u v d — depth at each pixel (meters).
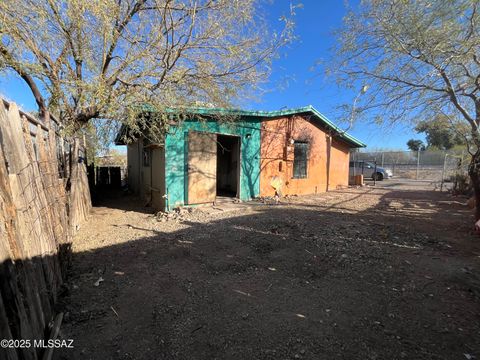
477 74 3.97
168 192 7.18
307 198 9.99
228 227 5.66
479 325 2.41
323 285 3.18
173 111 5.36
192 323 2.46
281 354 2.06
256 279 3.35
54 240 2.89
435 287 3.11
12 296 1.66
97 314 2.60
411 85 4.27
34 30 3.62
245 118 8.84
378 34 4.20
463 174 11.01
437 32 3.67
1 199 1.72
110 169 15.13
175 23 4.35
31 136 2.63
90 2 3.55
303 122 10.93
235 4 4.44
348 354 2.05
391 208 7.94
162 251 4.33
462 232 5.32
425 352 2.07
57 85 4.01
